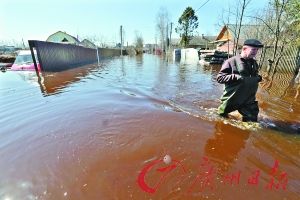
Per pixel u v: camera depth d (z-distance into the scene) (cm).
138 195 244
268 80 1046
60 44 1493
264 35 1322
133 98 673
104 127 428
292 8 920
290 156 334
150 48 7906
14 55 2552
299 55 1266
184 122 459
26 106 590
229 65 457
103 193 247
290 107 592
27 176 279
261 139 389
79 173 283
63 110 545
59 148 347
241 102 466
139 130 414
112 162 306
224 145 363
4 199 240
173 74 1312
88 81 1018
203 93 769
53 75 1216
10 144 367
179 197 241
